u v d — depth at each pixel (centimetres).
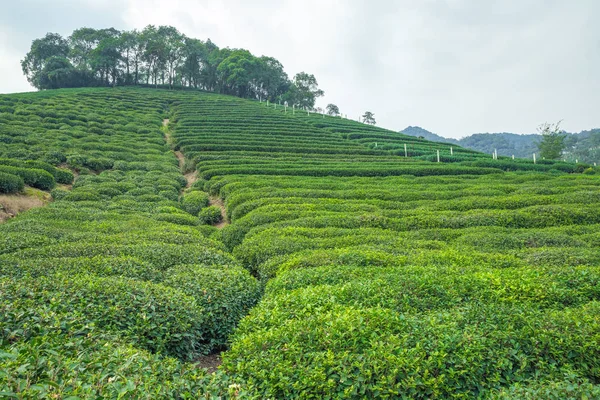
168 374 609
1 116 4466
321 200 2378
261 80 11025
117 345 695
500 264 1262
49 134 4084
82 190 2739
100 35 10362
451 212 2081
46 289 853
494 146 19338
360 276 1094
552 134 6931
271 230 1736
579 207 2122
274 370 652
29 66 10281
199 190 3228
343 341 698
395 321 761
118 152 3988
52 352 526
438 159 4647
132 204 2556
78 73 9481
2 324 653
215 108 7525
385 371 632
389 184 3062
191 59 10125
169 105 7675
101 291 875
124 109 6462
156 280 1155
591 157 10931
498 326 759
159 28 10112
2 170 2508
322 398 618
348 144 5447
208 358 949
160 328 819
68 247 1314
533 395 582
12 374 466
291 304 912
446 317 787
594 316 777
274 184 2892
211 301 1023
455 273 1095
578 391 576
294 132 5875
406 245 1512
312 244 1522
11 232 1500
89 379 506
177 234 1723
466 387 642
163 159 4103
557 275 1049
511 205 2280
